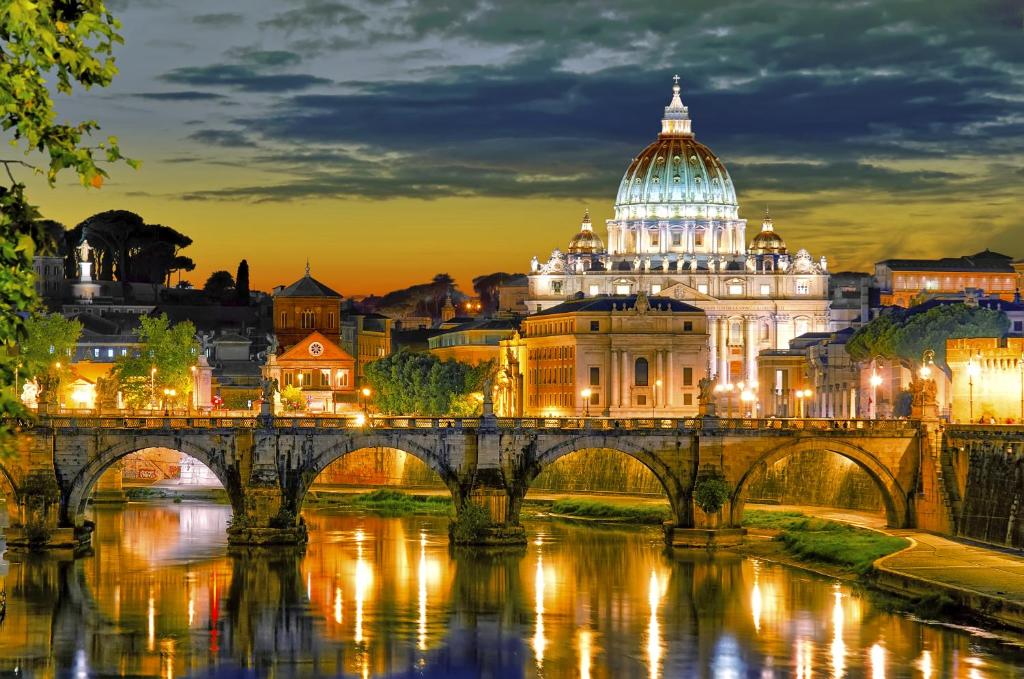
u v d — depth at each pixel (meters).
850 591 152.62
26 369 54.03
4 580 158.38
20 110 48.88
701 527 185.00
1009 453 168.12
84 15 49.44
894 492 186.75
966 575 147.50
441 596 151.50
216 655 125.94
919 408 187.25
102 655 125.44
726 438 185.75
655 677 118.88
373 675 119.81
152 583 157.50
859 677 117.56
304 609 144.38
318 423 184.62
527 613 143.00
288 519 181.00
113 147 50.47
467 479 184.88
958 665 120.06
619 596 151.12
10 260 50.41
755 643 129.38
